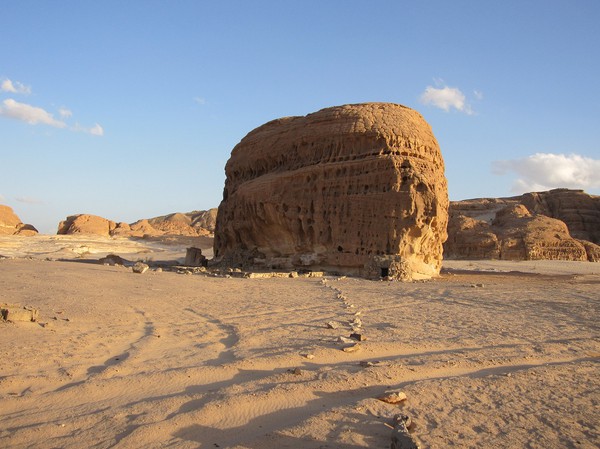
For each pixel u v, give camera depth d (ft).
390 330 46.32
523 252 223.51
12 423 23.20
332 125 120.37
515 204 274.57
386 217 108.78
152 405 25.53
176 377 30.42
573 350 39.42
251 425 23.70
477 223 247.50
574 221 301.43
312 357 35.37
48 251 207.31
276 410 25.55
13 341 36.29
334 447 21.13
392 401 26.22
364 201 111.96
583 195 311.68
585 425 24.03
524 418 24.73
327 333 44.27
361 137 116.16
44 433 22.13
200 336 42.83
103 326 44.70
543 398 27.58
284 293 75.41
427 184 109.60
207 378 30.58
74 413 24.50
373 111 118.73
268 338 42.11
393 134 113.50
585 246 237.66
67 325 43.29
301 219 120.67
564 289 85.87
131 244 257.75
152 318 50.57
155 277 89.71
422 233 110.22
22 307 45.85
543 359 36.65
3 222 283.18
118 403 26.13
